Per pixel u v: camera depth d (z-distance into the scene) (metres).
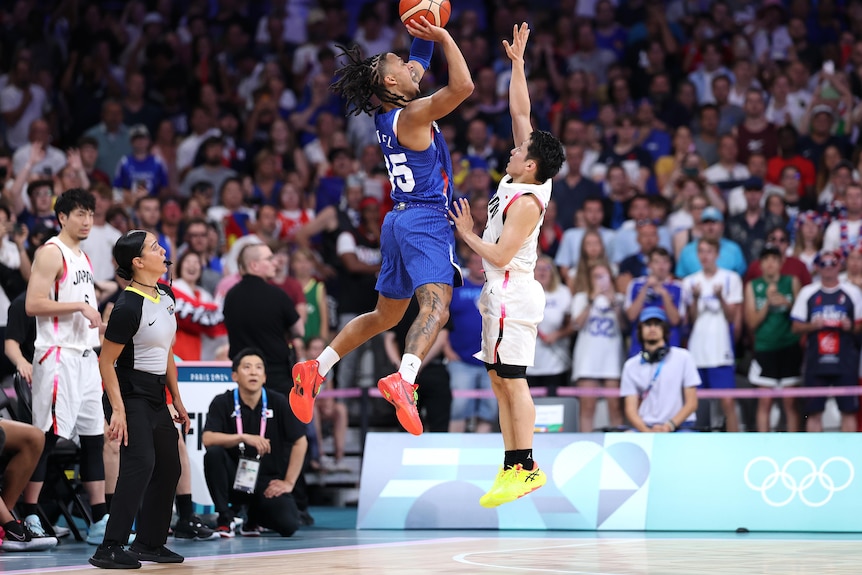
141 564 11.39
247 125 28.58
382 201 24.48
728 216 23.61
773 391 19.42
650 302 20.47
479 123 26.66
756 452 15.56
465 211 10.69
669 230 23.25
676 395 17.94
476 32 32.34
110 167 27.09
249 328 16.72
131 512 11.26
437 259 10.41
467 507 15.92
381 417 22.17
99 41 30.83
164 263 11.61
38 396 14.23
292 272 22.69
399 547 13.07
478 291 20.91
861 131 26.88
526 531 15.52
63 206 14.27
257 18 33.66
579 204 24.67
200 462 16.09
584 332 20.95
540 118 28.45
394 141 10.40
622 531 15.38
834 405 21.34
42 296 13.90
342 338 10.97
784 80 27.89
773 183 25.42
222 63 30.95
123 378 11.49
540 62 30.89
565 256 22.92
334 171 26.03
